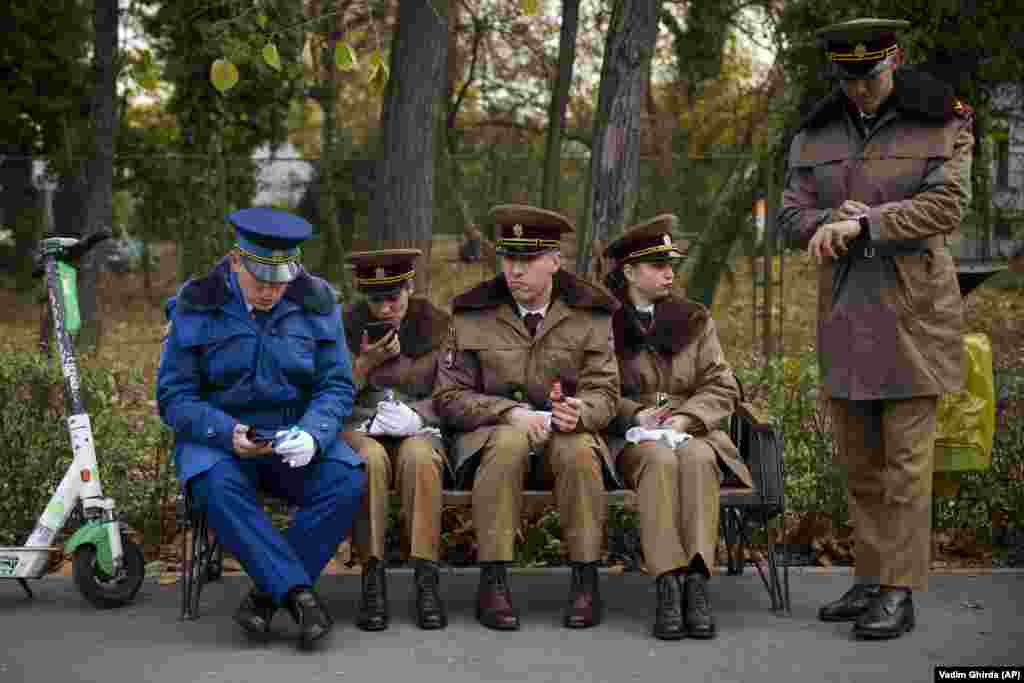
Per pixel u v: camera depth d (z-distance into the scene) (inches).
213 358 175.8
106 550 181.6
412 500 176.7
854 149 176.4
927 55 428.8
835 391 176.7
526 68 689.0
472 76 603.2
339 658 160.6
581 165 489.7
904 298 171.5
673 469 175.6
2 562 183.5
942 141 170.4
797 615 180.5
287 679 152.0
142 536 217.6
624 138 268.1
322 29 404.8
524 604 187.5
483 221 482.3
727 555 206.5
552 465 178.5
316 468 175.3
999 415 222.2
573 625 173.9
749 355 463.2
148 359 467.5
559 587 197.0
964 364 176.9
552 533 216.2
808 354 245.9
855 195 175.3
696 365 194.2
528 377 189.9
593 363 188.1
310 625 163.0
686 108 747.4
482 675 153.6
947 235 176.4
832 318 177.2
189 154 605.3
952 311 172.4
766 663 158.2
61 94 682.2
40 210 527.8
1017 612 179.8
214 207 537.6
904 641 167.2
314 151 974.4
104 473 217.5
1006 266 195.2
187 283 178.2
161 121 746.2
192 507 175.5
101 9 477.7
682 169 508.4
